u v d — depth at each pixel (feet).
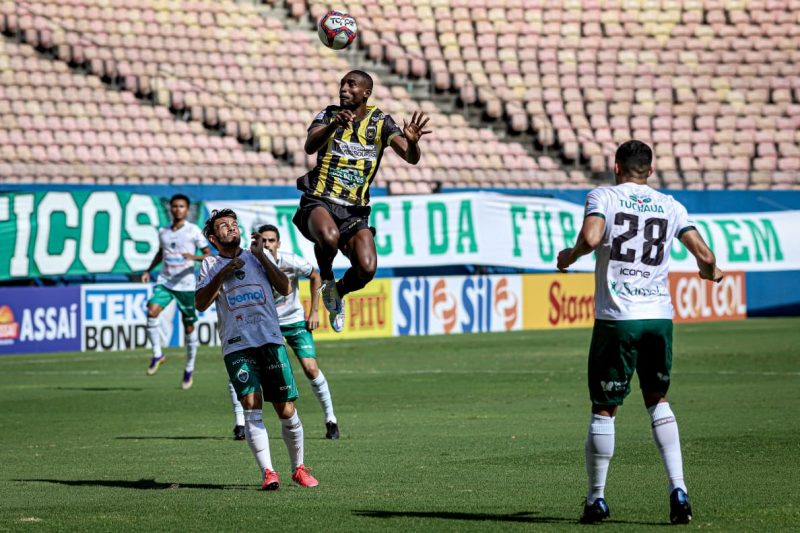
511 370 177.47
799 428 107.96
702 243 65.77
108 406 137.18
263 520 66.59
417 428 112.98
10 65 275.18
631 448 96.63
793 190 305.12
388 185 282.15
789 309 305.73
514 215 268.41
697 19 357.20
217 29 308.40
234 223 78.54
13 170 251.60
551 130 315.78
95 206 225.15
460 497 74.33
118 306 225.97
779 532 61.36
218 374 179.83
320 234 77.36
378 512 68.95
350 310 244.42
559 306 274.16
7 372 184.65
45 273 220.64
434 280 255.70
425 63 321.93
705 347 213.66
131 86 284.00
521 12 345.92
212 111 286.46
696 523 63.98
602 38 346.33
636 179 66.13
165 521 66.64
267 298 78.79
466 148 306.14
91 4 298.56
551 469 86.33
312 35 320.91
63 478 85.35
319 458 93.40
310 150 79.10
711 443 98.32
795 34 357.20
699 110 333.62
